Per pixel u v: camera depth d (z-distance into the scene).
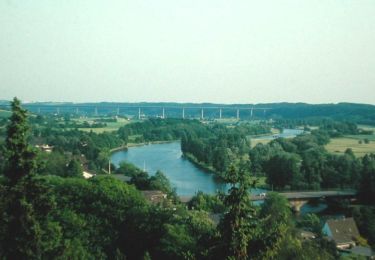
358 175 161.50
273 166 168.75
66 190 55.28
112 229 52.09
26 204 26.98
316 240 75.50
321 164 171.25
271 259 25.34
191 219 52.09
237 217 23.88
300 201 133.75
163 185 129.12
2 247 27.19
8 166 27.61
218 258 23.94
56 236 29.33
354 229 93.25
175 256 44.22
